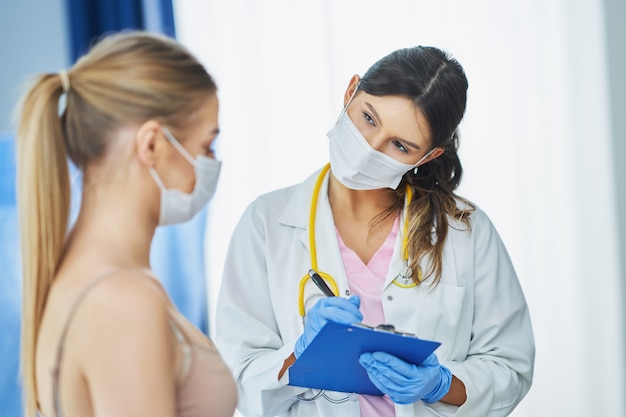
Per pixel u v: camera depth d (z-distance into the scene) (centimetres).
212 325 302
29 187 101
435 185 184
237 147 301
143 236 106
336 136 170
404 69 161
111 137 102
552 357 325
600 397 326
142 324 95
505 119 315
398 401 150
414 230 174
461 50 310
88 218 104
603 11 316
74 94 103
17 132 102
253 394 166
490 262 181
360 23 303
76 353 97
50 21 308
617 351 326
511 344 179
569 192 320
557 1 315
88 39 287
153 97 102
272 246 177
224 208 301
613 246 323
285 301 173
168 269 275
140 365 94
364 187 171
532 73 315
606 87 318
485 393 168
